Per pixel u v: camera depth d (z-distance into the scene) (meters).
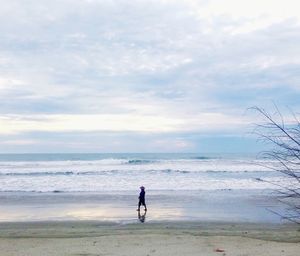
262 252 11.09
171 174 51.28
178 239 13.82
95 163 71.81
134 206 26.27
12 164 70.38
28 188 37.81
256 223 19.34
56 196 32.09
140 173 52.22
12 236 15.69
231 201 27.98
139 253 11.28
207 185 39.19
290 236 15.23
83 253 11.31
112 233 16.42
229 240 13.56
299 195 8.67
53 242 13.38
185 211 23.81
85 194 33.38
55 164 70.06
